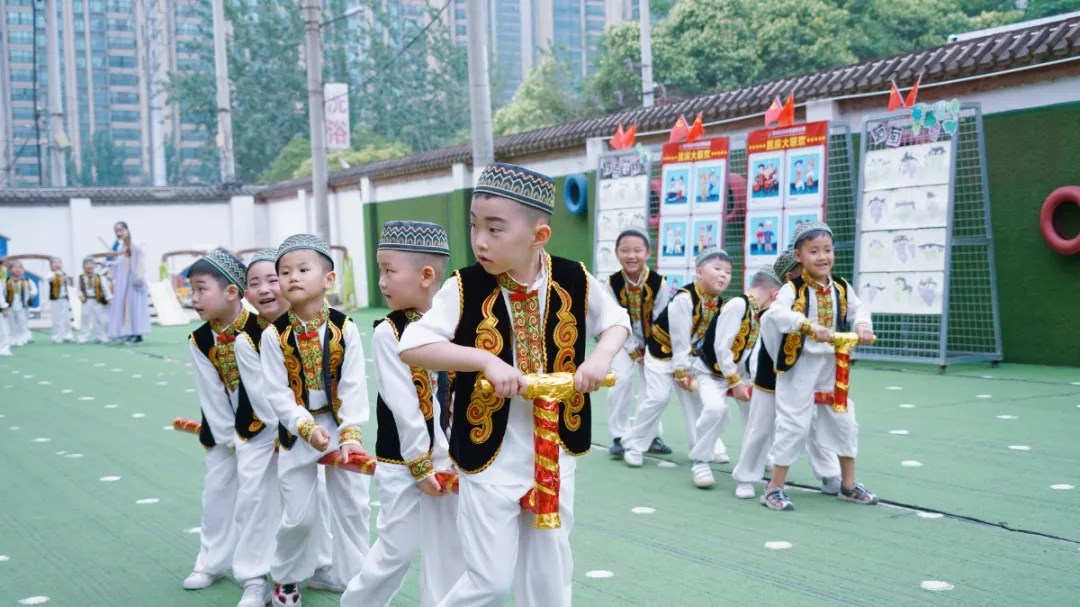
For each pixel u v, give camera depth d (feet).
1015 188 36.22
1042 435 24.17
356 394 13.61
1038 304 35.86
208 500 15.69
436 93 164.76
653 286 22.58
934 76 37.78
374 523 18.80
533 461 10.09
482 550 9.94
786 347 18.45
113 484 22.79
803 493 20.02
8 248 84.84
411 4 198.49
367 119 161.17
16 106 243.81
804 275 18.57
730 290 46.24
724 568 15.52
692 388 21.25
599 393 34.12
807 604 13.88
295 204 88.43
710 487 20.65
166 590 15.51
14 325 60.34
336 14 161.58
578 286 10.36
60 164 120.16
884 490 19.76
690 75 100.99
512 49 219.82
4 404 35.94
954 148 35.24
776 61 101.24
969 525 17.31
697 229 44.24
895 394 30.71
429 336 9.92
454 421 10.24
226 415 15.30
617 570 15.61
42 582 16.07
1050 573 14.80
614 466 22.99
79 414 33.12
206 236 92.63
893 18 102.06
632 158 47.60
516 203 9.79
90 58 254.06
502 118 122.93
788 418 18.57
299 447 13.52
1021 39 35.55
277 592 14.03
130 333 58.18
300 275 13.32
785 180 40.34
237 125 154.51
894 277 37.04
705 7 102.63
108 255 71.15
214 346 15.12
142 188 90.63
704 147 44.09
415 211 73.10
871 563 15.49
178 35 221.66
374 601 12.32
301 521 13.55
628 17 220.84
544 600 10.27
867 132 38.14
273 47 158.71
